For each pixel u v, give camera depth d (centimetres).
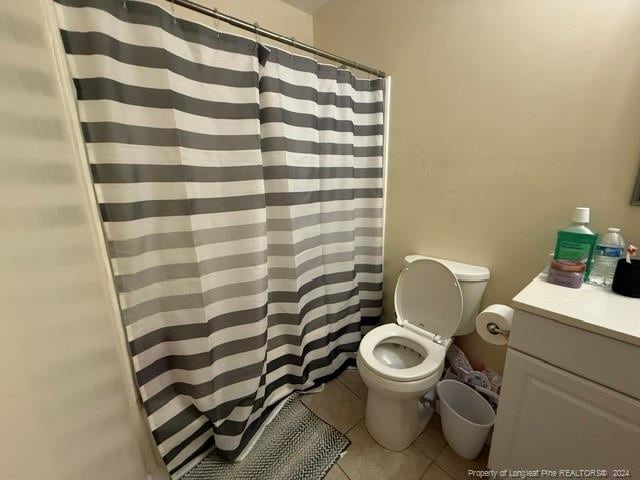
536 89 110
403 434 126
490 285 135
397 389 112
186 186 96
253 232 114
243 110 105
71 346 55
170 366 110
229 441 120
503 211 126
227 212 109
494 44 117
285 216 126
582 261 96
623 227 98
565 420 78
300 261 138
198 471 120
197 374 110
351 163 151
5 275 38
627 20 89
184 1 90
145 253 95
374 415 131
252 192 111
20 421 37
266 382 141
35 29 56
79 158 77
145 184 92
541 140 112
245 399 123
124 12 80
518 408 87
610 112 96
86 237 72
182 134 93
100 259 83
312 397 158
